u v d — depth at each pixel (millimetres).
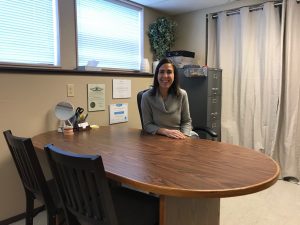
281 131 3033
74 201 1172
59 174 1182
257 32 3127
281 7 2941
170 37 3646
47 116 2291
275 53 2990
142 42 3566
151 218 1249
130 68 3463
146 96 2209
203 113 3225
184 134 2061
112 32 3189
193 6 3518
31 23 2379
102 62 3102
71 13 2629
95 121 2742
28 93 2150
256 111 3150
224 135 3451
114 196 1478
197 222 1358
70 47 2639
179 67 3383
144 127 2209
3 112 2012
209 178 1068
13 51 2277
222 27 3381
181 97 2189
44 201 1439
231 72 3383
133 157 1391
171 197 1129
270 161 1306
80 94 2564
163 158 1366
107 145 1686
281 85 2953
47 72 2260
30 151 1349
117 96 2941
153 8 3619
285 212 2254
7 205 2107
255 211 2273
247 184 1002
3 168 2061
